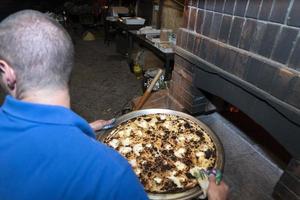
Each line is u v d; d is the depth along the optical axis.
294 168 1.21
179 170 1.18
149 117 1.53
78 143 0.50
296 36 1.09
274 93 1.21
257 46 1.29
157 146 1.32
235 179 1.47
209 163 1.19
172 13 3.42
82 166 0.48
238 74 1.41
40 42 0.50
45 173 0.47
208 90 1.71
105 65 4.02
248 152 1.68
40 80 0.52
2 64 0.52
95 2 6.07
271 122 1.26
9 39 0.50
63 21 5.68
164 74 2.87
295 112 1.10
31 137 0.49
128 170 0.52
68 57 0.55
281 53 1.17
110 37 5.11
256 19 1.26
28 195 0.46
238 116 2.04
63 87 0.56
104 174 0.49
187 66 1.89
